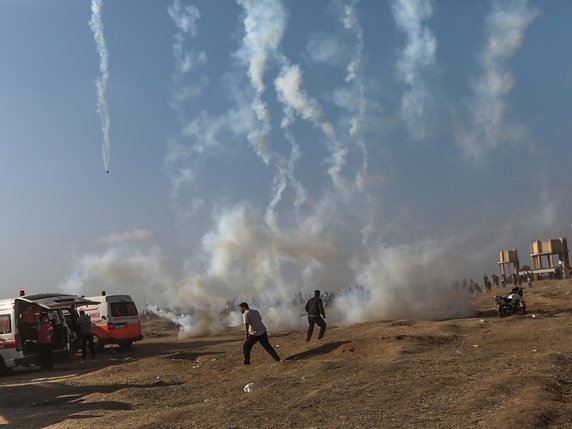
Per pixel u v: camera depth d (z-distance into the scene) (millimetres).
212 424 8578
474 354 14148
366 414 8445
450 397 9102
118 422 9492
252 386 11625
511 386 9273
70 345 21641
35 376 18656
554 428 6805
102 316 25594
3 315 19875
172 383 14172
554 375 9992
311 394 10062
